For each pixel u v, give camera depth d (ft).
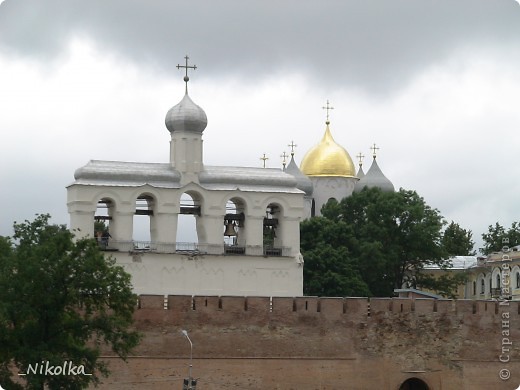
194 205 534.78
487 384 464.24
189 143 531.50
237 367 444.96
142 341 437.17
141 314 437.99
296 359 450.71
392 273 647.56
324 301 455.22
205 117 534.37
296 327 451.53
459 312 465.06
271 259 529.45
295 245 534.78
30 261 377.09
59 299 379.14
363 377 455.63
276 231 540.11
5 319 371.76
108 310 422.00
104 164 524.93
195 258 521.24
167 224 522.06
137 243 520.01
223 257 524.11
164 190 522.06
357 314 457.27
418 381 464.65
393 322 460.14
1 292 376.07
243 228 536.42
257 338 447.83
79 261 383.65
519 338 467.52
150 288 515.91
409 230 650.43
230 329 445.78
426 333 462.60
